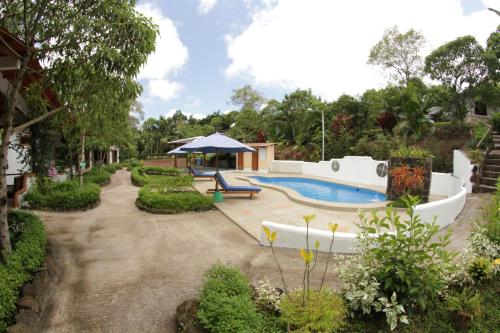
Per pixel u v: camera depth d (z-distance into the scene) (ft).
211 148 32.81
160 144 161.99
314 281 13.79
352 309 10.60
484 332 9.69
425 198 30.71
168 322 10.82
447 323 10.27
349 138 65.21
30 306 10.83
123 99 15.51
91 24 13.34
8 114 13.43
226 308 9.53
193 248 18.33
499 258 13.12
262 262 16.11
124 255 17.07
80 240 19.57
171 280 13.99
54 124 23.53
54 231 21.34
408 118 51.52
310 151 77.71
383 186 44.88
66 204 27.63
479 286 12.17
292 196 34.58
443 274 10.91
